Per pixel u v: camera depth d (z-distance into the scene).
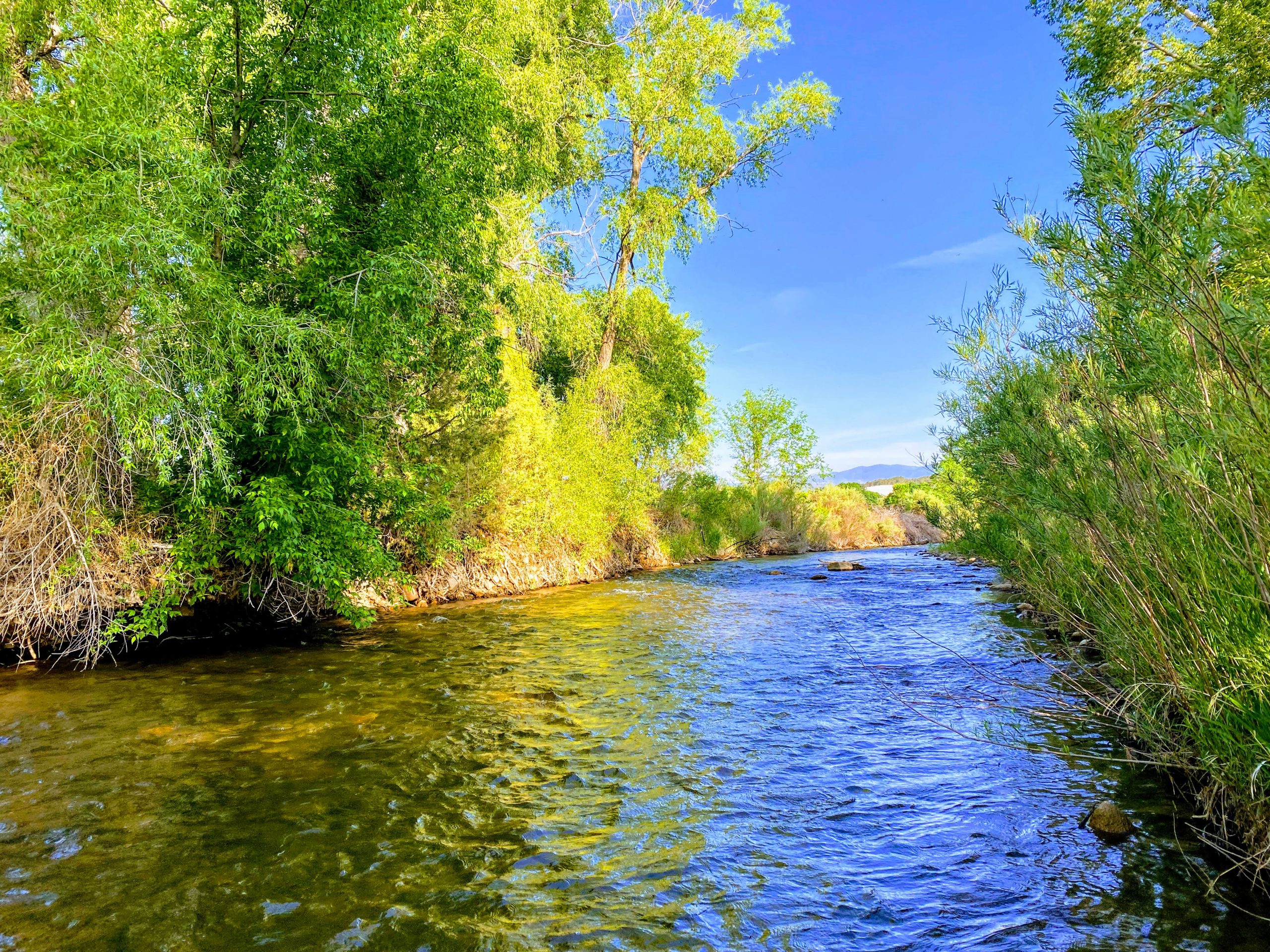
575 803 4.39
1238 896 3.12
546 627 10.95
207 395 7.64
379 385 10.08
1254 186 2.98
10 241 7.38
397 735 5.71
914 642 9.13
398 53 10.04
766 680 7.39
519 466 16.30
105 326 7.61
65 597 8.09
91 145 7.36
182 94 8.69
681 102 24.30
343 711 6.41
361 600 12.09
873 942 2.90
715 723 5.96
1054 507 4.83
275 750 5.37
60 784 4.72
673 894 3.32
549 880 3.46
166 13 9.36
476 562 15.16
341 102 10.00
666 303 27.98
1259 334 2.98
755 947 2.88
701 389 30.45
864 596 14.16
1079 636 8.16
